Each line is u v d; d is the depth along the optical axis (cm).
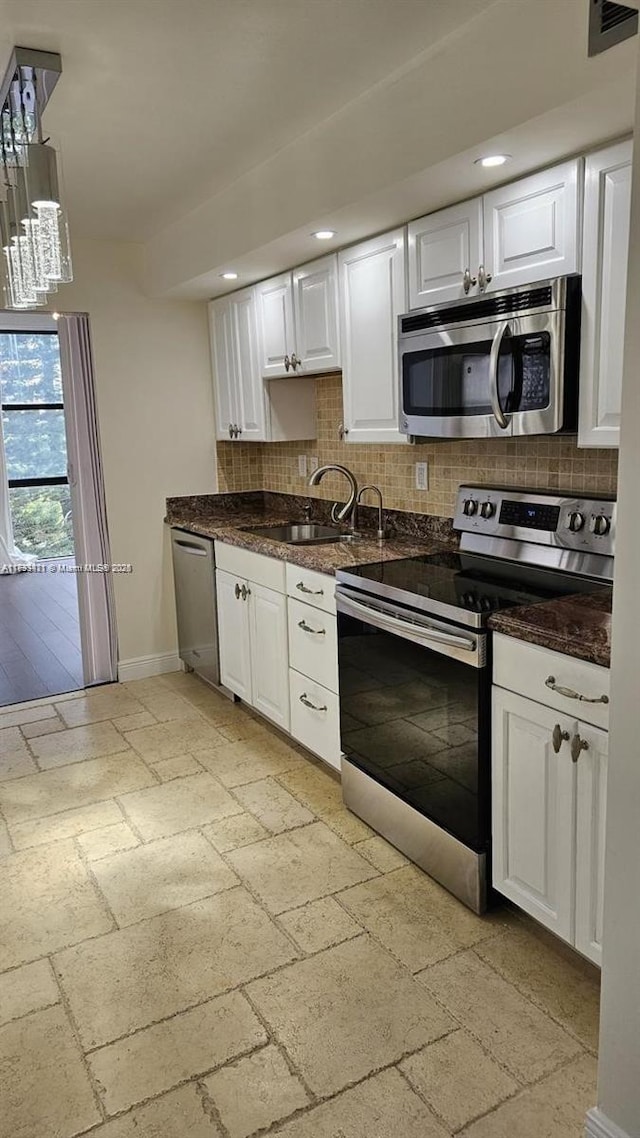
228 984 203
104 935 223
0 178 244
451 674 219
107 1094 171
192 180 303
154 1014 193
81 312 397
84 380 408
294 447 418
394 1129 161
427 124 207
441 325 248
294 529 395
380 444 344
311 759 333
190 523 405
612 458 240
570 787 185
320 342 321
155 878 250
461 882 230
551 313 207
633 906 143
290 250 302
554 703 187
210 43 196
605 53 161
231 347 403
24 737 363
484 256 231
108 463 416
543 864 198
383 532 337
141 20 184
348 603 262
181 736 360
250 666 359
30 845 270
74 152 269
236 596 361
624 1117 150
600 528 236
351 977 204
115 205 334
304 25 189
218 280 362
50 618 595
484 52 188
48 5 176
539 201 211
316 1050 181
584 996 196
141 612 439
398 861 255
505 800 208
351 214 252
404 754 248
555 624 191
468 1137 158
